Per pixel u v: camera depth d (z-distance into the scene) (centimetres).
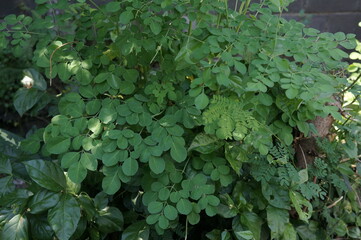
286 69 70
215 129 75
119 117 74
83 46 83
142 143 71
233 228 81
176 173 76
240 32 77
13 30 86
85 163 70
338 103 83
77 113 75
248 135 74
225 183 76
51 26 81
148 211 77
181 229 88
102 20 84
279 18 78
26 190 76
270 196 81
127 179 72
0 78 175
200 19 78
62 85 162
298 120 77
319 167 80
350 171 85
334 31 177
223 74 68
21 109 91
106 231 81
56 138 72
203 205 73
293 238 81
